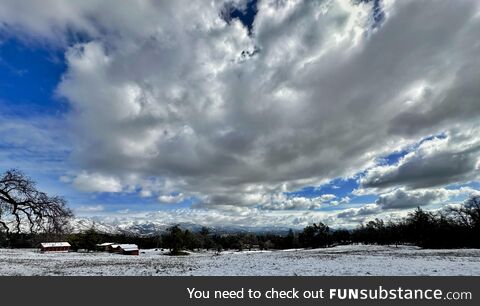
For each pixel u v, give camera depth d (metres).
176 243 96.88
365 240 131.75
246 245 167.00
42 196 27.19
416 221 82.19
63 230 28.16
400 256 38.31
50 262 36.00
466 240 71.50
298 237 142.38
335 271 22.53
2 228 27.14
